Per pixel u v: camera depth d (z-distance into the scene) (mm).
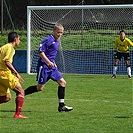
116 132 15680
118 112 20344
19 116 18656
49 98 25750
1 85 18547
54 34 20484
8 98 18875
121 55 38750
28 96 26641
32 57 43844
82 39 46906
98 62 44625
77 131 15828
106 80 36844
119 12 47188
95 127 16594
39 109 21391
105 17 47469
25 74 42938
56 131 15828
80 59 44938
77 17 47594
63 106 20484
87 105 22734
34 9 42438
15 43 18406
